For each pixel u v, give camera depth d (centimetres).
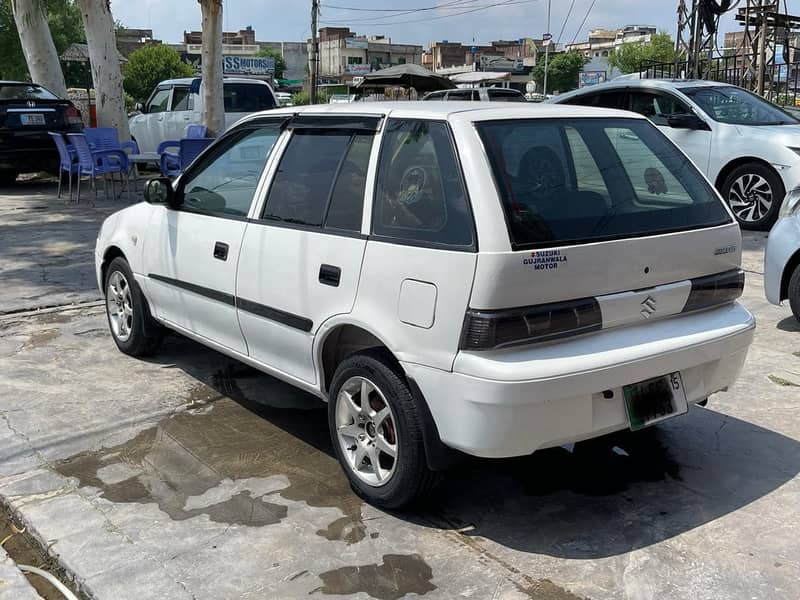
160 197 473
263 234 404
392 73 3456
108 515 349
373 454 351
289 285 384
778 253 593
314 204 382
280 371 408
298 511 353
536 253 303
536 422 303
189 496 366
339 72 13062
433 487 342
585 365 308
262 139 433
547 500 363
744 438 425
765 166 967
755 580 302
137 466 396
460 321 303
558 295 311
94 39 1488
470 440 307
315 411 468
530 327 304
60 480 381
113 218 562
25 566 319
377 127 364
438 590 296
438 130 336
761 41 1842
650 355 325
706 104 1045
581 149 354
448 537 332
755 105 1054
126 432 435
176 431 438
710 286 359
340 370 360
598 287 321
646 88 1098
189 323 477
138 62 5906
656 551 321
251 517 348
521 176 323
